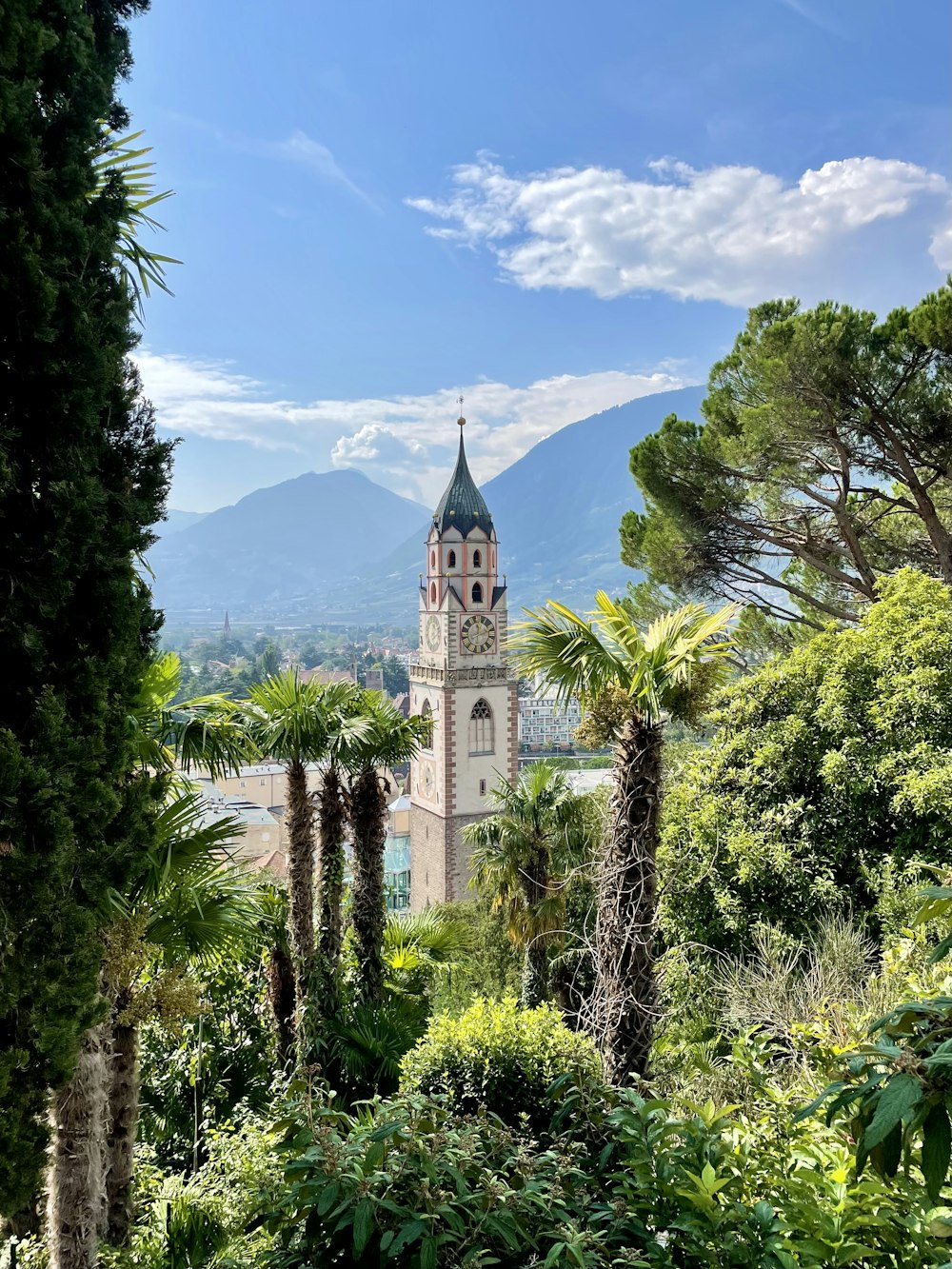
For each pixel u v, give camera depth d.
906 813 12.44
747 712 15.03
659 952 14.41
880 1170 2.49
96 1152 6.79
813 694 14.63
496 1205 4.18
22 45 5.45
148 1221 7.96
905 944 7.30
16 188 5.58
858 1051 2.76
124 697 6.37
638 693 8.02
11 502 5.62
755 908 12.79
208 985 15.04
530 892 18.28
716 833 13.74
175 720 8.87
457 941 21.66
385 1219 4.12
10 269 5.44
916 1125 2.37
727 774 14.52
